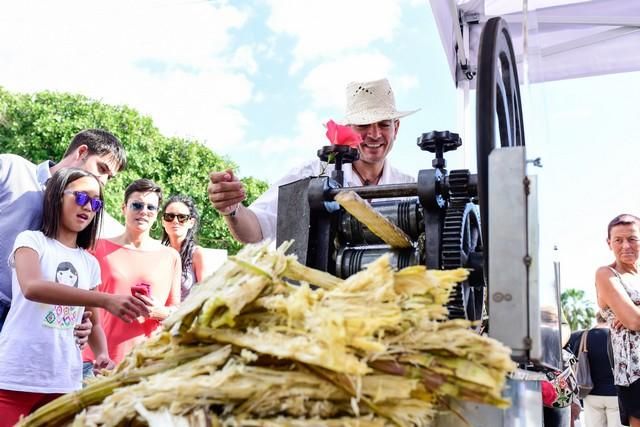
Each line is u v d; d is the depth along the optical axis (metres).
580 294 27.31
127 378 0.96
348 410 0.86
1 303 2.62
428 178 1.38
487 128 1.13
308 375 0.86
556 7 4.20
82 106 17.44
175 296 3.59
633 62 4.39
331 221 1.49
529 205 1.05
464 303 1.30
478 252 1.38
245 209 2.02
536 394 1.21
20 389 2.34
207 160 19.52
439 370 0.87
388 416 0.86
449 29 3.92
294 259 1.04
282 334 0.87
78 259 2.64
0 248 2.62
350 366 0.80
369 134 2.53
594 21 4.18
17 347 2.38
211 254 4.17
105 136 3.14
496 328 1.04
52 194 2.59
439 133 1.51
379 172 2.65
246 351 0.87
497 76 1.21
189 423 0.82
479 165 1.12
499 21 1.28
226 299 0.90
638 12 4.14
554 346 1.25
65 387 2.47
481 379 0.86
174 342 0.96
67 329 2.53
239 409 0.85
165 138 19.05
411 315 0.90
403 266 1.43
